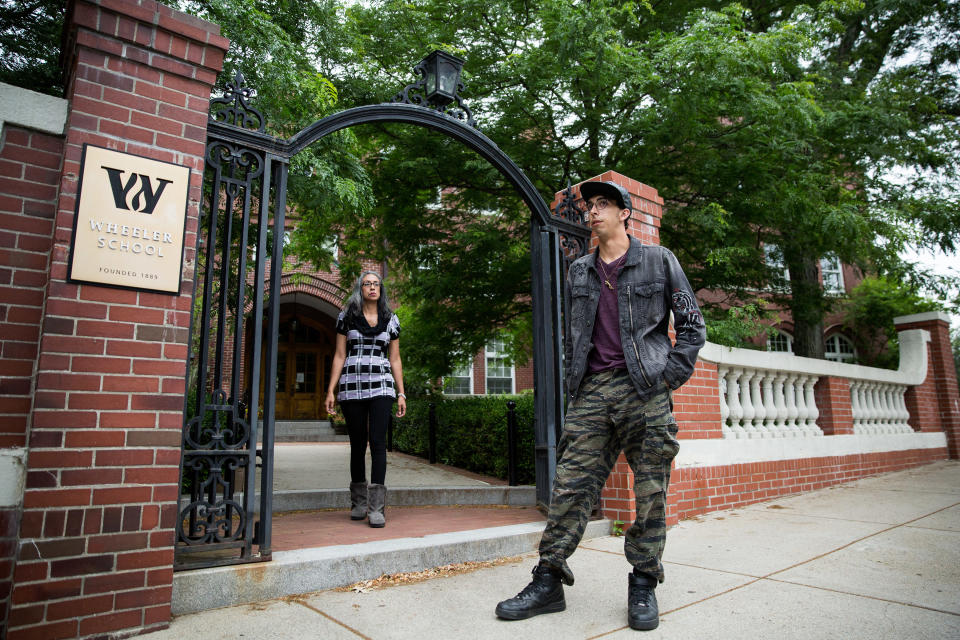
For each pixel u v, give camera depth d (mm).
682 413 4973
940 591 2830
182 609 2561
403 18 6773
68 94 2744
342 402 4281
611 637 2307
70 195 2424
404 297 9680
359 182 5684
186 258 2684
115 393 2420
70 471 2285
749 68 6219
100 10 2555
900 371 8844
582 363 2738
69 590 2230
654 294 2660
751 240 8023
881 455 7785
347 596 2832
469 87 7078
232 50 4555
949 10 10117
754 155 6883
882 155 8508
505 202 8266
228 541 2785
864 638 2260
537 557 3643
